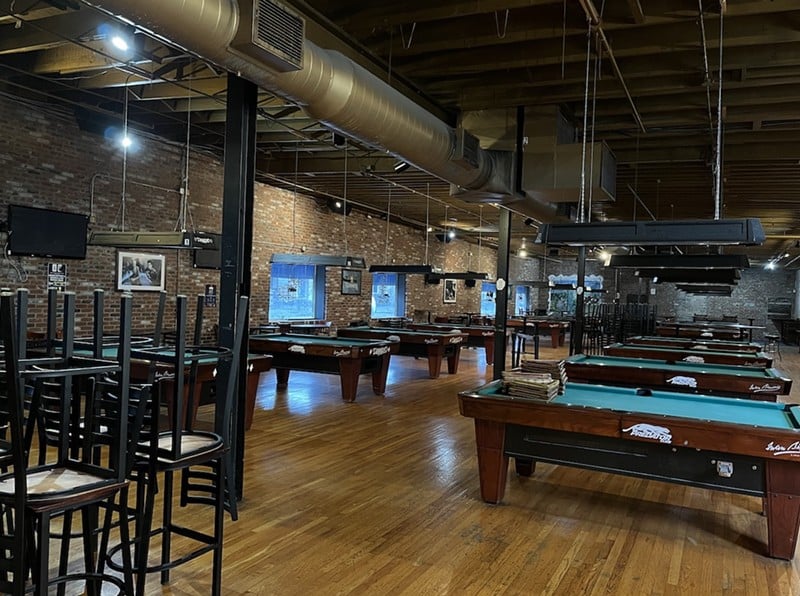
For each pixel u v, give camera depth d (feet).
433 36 16.48
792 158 25.08
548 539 11.85
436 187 36.22
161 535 11.35
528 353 47.01
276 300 40.73
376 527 12.16
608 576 10.34
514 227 52.60
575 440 12.91
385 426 21.29
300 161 32.30
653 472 12.22
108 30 16.14
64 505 6.62
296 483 14.82
